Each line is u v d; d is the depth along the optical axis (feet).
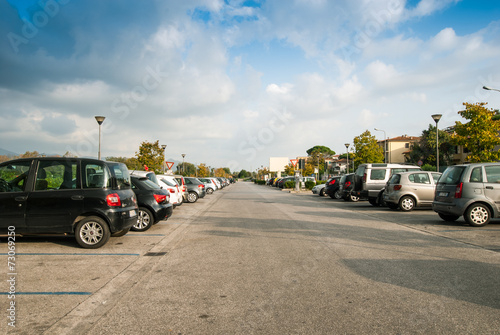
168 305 13.37
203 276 17.15
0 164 23.27
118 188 24.62
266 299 13.88
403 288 15.05
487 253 21.42
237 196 90.43
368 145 129.70
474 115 72.54
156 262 20.10
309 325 11.46
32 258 20.95
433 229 30.73
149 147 102.42
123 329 11.28
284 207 55.26
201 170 221.87
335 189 75.56
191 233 30.40
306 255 21.29
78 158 24.04
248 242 25.75
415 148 165.27
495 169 31.71
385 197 48.24
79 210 23.07
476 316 12.04
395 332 10.90
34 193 22.89
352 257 20.68
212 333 10.94
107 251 22.95
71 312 12.72
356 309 12.76
